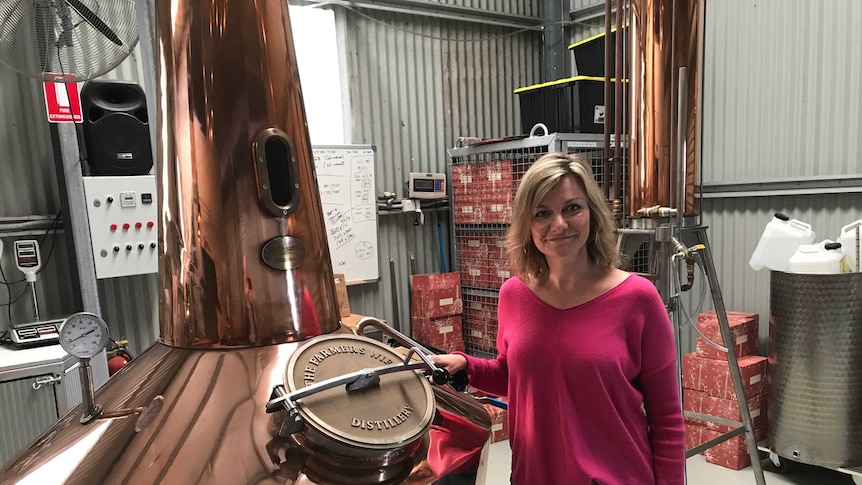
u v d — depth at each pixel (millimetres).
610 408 1329
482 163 3691
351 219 3672
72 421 958
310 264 1019
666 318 1395
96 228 2537
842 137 3086
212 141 924
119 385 984
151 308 3066
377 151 3926
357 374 899
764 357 3088
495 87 4410
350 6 3693
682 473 1388
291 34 1037
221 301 937
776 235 2836
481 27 4301
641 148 2184
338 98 3764
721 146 3580
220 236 931
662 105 2121
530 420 1432
